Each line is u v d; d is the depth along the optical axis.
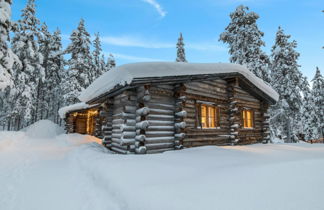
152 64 6.25
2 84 10.50
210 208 2.24
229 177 3.27
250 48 16.72
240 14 17.41
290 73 18.41
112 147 8.25
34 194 3.80
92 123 17.06
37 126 17.92
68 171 5.54
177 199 2.53
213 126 8.85
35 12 19.58
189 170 3.96
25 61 17.86
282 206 2.16
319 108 25.73
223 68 8.20
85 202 3.40
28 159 7.32
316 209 2.03
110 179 3.71
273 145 9.53
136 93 6.78
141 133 6.26
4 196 3.68
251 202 2.30
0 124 24.83
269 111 18.81
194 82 8.14
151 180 3.40
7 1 11.05
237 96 10.01
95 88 7.71
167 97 7.27
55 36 27.39
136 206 2.65
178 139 7.02
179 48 30.66
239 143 9.56
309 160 4.42
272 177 3.15
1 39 10.29
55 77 27.03
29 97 18.45
